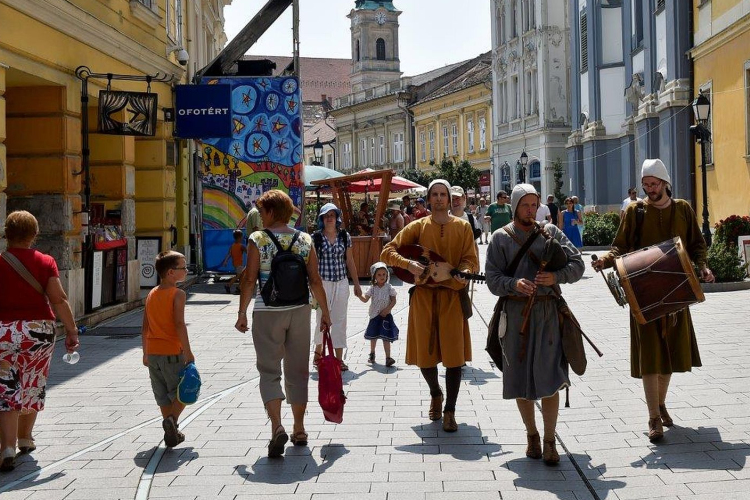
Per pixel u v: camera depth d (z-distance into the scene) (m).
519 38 53.22
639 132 31.09
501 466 5.94
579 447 6.29
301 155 20.09
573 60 40.88
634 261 6.30
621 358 9.64
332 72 123.88
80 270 13.39
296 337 6.53
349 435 6.87
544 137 50.31
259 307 6.48
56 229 12.93
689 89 25.77
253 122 20.05
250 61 21.23
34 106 13.02
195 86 18.23
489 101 59.41
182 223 23.98
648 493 5.24
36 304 6.28
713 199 24.08
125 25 15.97
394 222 25.92
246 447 6.58
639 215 6.67
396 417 7.44
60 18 12.63
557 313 5.96
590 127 37.84
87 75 13.68
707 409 7.18
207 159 20.11
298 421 6.63
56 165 13.04
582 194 40.34
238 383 9.02
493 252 6.12
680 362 6.40
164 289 6.65
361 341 11.84
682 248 6.21
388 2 99.19
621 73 36.72
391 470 5.92
